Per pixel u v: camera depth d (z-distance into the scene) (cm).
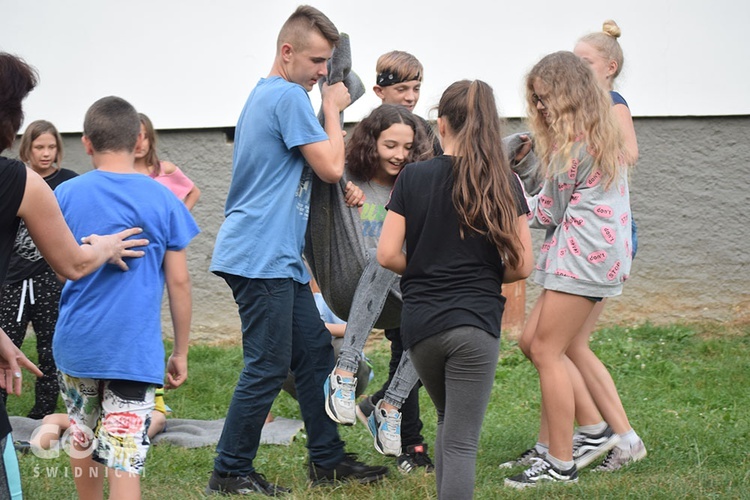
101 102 343
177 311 352
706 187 723
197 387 625
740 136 722
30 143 560
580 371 448
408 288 329
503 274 336
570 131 398
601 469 441
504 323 716
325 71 406
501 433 498
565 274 405
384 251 330
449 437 324
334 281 420
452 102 331
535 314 429
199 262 734
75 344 324
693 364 648
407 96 490
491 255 326
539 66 409
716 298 727
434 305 319
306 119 387
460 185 321
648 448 462
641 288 727
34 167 563
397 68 485
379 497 390
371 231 413
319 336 412
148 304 332
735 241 725
